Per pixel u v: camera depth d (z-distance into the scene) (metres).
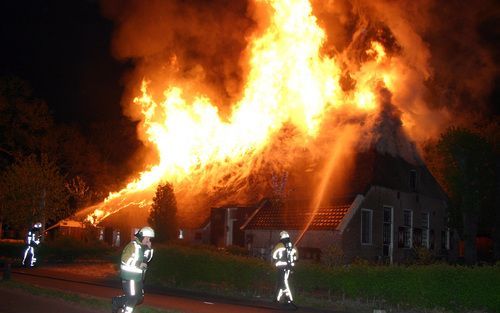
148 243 11.79
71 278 22.06
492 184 24.39
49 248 30.31
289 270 15.84
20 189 32.19
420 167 29.67
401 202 27.53
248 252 26.38
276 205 27.17
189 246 24.00
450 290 14.91
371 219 25.55
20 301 14.52
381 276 15.99
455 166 24.55
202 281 19.86
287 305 15.77
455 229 27.19
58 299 14.88
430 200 29.67
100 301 14.38
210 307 15.33
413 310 15.36
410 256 27.38
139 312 13.09
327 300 16.66
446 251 30.22
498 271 14.43
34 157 34.59
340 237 23.95
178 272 20.62
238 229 30.00
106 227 39.03
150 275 21.50
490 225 25.77
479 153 24.17
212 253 20.20
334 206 25.28
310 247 24.98
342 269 16.81
